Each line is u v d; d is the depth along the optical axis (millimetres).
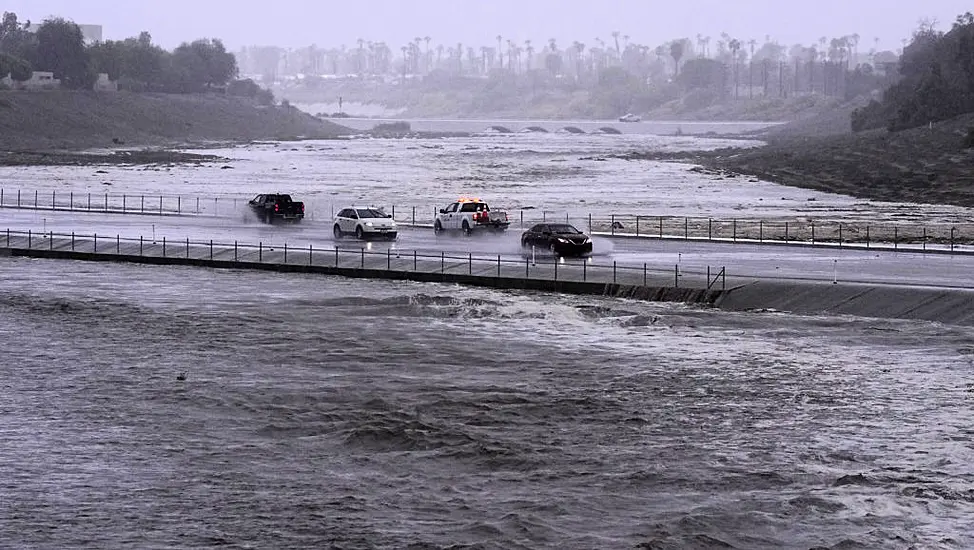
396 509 47375
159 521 46250
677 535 44562
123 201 176750
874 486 49125
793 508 46938
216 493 49188
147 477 51156
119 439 56500
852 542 43812
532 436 56344
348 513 46969
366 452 54531
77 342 77375
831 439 55281
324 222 147875
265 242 121688
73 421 59469
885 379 65625
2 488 49781
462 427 57750
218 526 45719
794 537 44375
